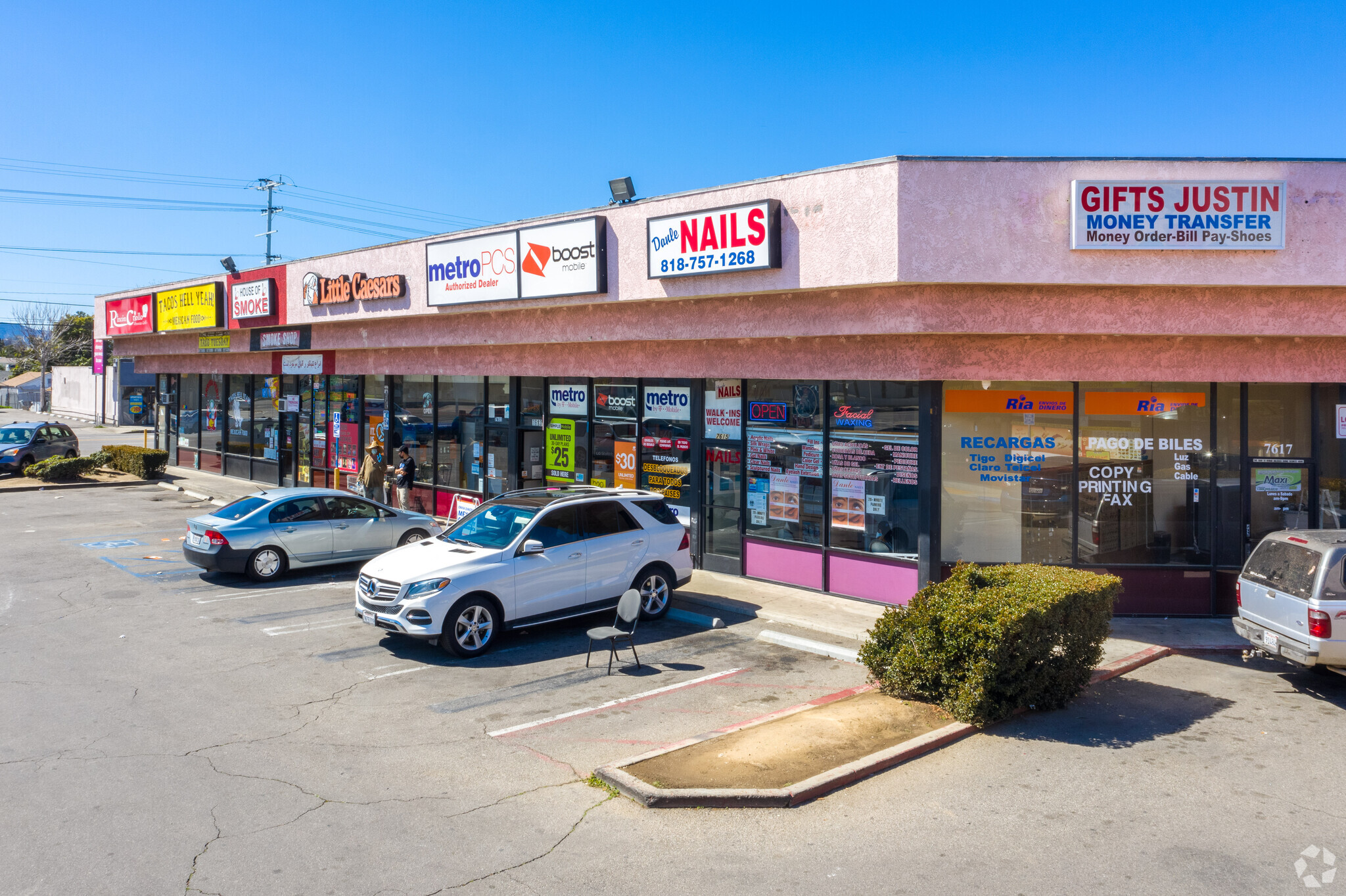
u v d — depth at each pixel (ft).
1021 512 43.19
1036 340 41.88
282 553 49.24
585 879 18.62
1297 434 43.24
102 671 32.91
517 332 57.47
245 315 81.51
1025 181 38.63
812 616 42.09
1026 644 28.25
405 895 17.92
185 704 29.53
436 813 21.70
